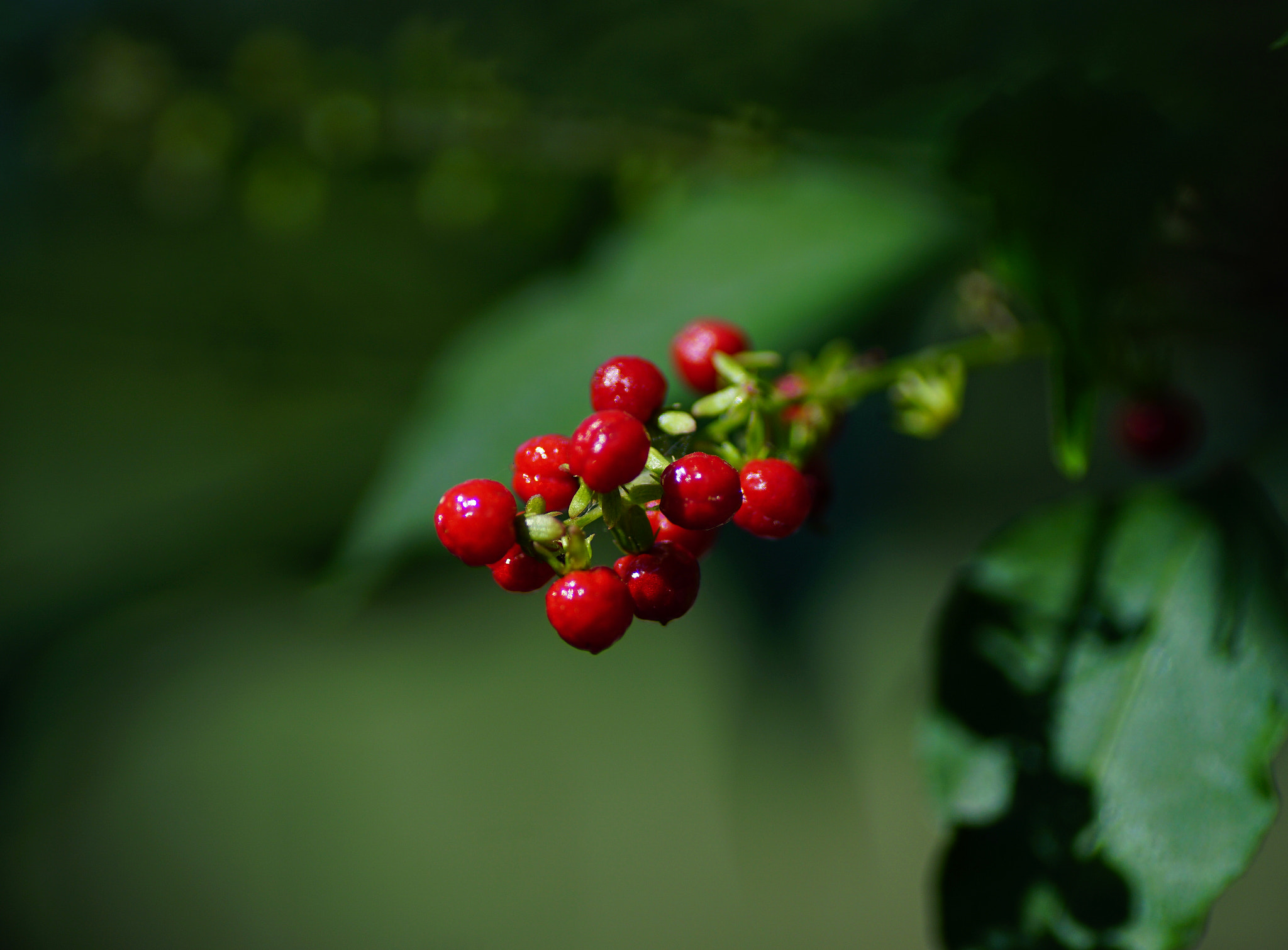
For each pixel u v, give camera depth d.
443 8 0.31
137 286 0.43
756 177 0.27
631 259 0.27
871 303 0.25
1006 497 0.46
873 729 0.40
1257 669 0.21
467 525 0.20
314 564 0.37
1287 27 0.22
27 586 0.38
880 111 0.24
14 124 0.39
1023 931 0.21
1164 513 0.22
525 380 0.26
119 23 0.38
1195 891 0.21
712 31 0.25
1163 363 0.23
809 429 0.21
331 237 0.39
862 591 0.47
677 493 0.20
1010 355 0.22
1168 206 0.21
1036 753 0.21
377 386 0.41
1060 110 0.21
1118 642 0.21
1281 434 0.24
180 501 0.39
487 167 0.33
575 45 0.26
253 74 0.36
